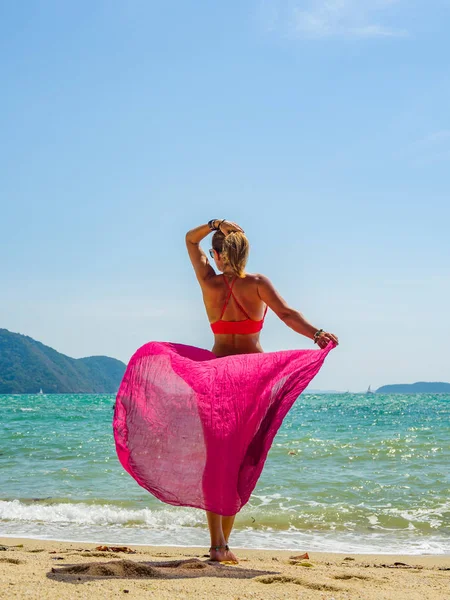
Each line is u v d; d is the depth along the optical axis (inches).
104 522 329.4
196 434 154.5
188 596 123.3
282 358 158.2
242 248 166.4
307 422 1223.5
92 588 126.9
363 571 184.7
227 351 168.9
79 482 450.0
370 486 433.4
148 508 362.3
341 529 318.0
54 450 653.9
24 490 418.3
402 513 352.5
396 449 642.8
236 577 148.9
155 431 156.6
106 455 609.0
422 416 1509.6
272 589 134.0
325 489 422.0
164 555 223.5
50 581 133.6
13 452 636.7
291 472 497.4
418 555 261.7
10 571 147.5
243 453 154.1
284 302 165.2
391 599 130.7
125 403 160.6
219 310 168.7
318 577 159.9
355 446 673.0
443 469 511.5
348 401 3361.2
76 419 1290.6
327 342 160.9
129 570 149.7
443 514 349.7
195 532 307.3
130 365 164.4
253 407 154.3
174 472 153.9
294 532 311.4
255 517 342.0
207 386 156.2
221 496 152.2
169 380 159.5
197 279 174.7
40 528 314.3
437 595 139.2
